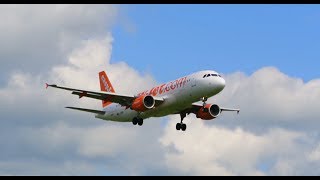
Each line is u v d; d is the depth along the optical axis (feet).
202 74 654.12
